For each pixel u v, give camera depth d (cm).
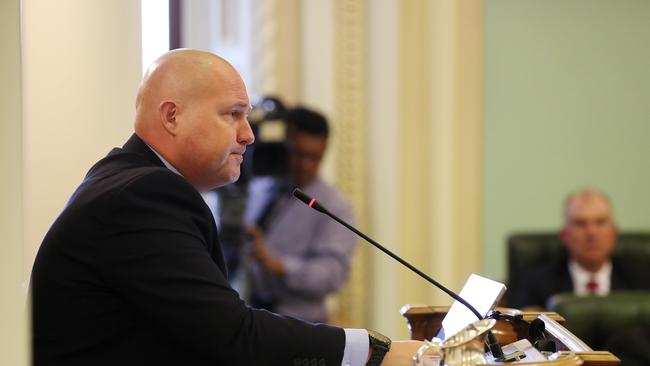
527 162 990
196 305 315
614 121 1003
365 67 913
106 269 326
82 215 331
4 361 280
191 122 356
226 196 705
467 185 954
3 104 283
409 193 924
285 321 331
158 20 601
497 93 979
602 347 621
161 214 328
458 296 350
